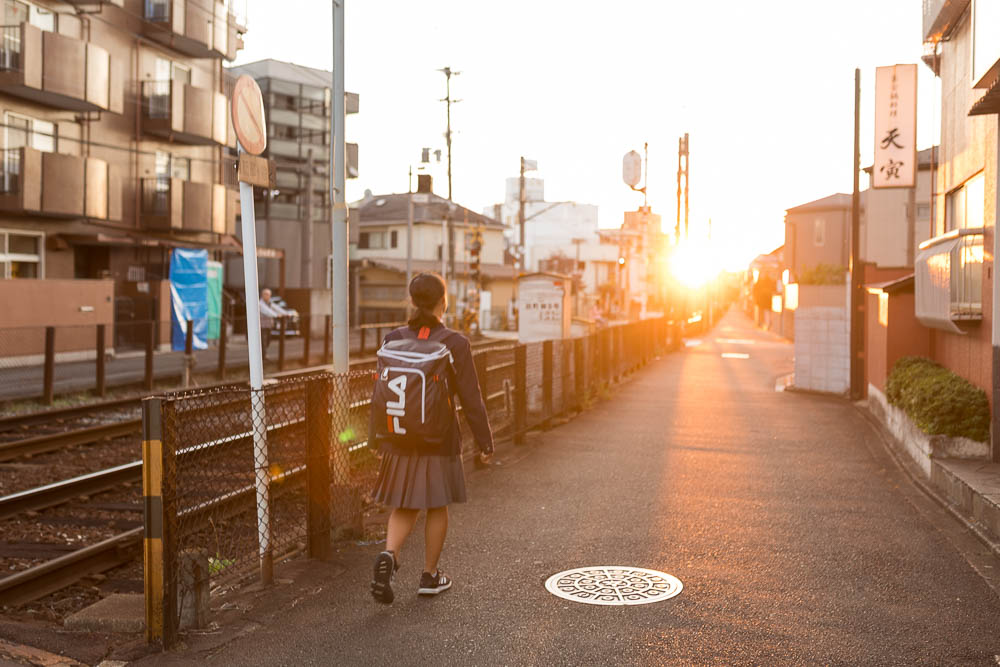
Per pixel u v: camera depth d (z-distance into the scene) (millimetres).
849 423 14078
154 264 27469
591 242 101000
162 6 26234
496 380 10758
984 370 9406
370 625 4785
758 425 13664
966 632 4766
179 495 4887
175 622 4492
